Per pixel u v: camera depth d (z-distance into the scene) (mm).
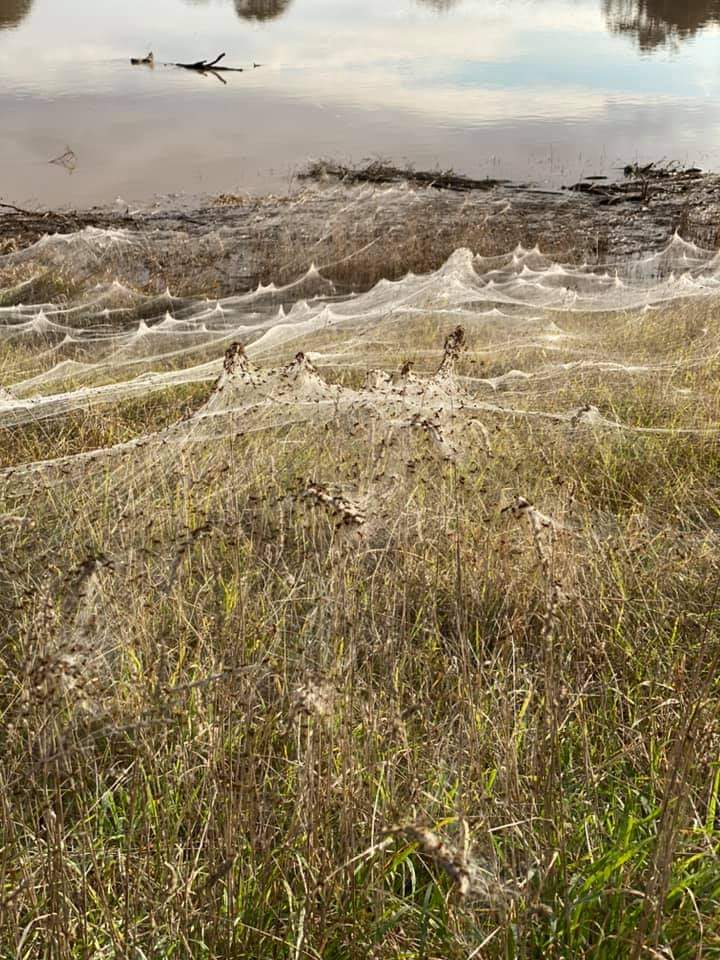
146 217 17969
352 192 19406
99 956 2473
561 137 24000
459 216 17375
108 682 3297
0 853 2605
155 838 2764
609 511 5055
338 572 3568
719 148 22844
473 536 4293
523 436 5988
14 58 35812
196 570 4191
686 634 3832
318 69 34281
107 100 28578
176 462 5121
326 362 8789
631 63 34844
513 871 2545
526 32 43562
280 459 5223
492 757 3098
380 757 2975
